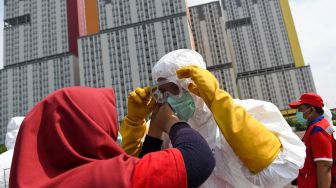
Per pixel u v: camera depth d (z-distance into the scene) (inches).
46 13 4692.4
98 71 4178.2
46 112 57.7
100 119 59.6
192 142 62.6
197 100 89.5
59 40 4534.9
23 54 4606.3
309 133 157.0
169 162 56.9
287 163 77.7
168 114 76.8
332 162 155.3
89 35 4330.7
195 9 5142.7
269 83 4835.1
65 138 55.9
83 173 51.7
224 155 85.8
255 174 77.7
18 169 51.5
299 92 4687.5
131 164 55.7
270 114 87.1
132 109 93.4
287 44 4990.2
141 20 4210.1
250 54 5054.1
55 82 4377.5
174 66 86.9
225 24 5260.8
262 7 5196.9
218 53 4938.5
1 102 4485.7
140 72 4060.0
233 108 77.5
